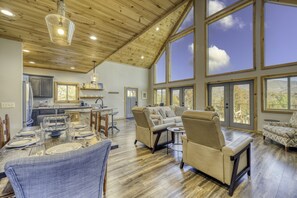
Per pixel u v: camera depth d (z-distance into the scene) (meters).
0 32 2.99
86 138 1.66
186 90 7.59
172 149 3.38
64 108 5.52
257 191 1.87
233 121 5.66
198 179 2.15
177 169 2.45
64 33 2.28
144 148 3.47
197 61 6.72
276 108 4.59
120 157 2.94
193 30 6.88
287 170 2.38
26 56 4.54
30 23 2.81
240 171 2.03
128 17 2.79
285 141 3.22
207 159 2.07
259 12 4.80
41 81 5.82
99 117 2.13
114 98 8.31
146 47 8.23
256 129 4.94
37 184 0.71
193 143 2.28
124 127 6.01
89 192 0.90
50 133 1.82
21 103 3.25
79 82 6.98
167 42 8.32
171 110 6.04
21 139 1.63
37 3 2.31
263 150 3.27
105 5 2.45
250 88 5.18
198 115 1.98
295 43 4.21
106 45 3.91
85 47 4.02
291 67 4.21
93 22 2.90
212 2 6.28
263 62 4.75
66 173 0.76
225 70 5.85
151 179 2.16
